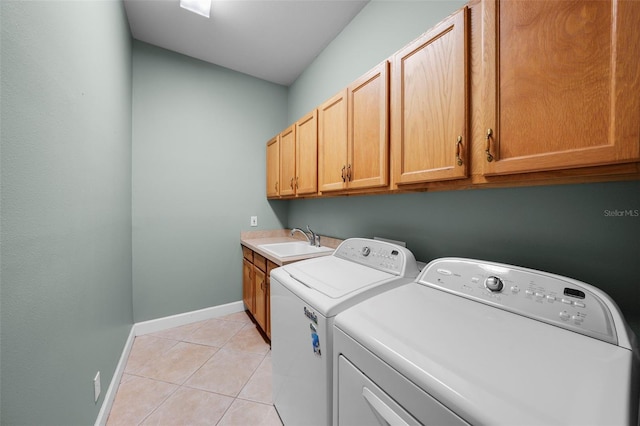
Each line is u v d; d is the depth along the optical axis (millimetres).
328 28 2064
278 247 2467
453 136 945
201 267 2533
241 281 2766
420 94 1077
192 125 2461
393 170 1214
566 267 916
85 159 1058
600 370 522
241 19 1962
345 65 2049
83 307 1019
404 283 1169
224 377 1679
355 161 1462
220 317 2596
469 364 556
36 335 695
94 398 1150
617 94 589
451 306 858
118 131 1663
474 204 1206
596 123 626
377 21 1720
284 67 2639
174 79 2365
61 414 828
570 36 666
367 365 695
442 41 986
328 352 895
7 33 589
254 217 2832
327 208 2314
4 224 574
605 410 427
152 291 2293
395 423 594
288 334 1201
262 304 2115
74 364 930
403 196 1574
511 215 1070
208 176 2557
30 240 672
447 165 970
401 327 725
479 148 878
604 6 610
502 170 805
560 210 931
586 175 696
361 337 719
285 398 1249
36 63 707
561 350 596
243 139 2754
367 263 1403
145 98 2232
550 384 489
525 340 643
